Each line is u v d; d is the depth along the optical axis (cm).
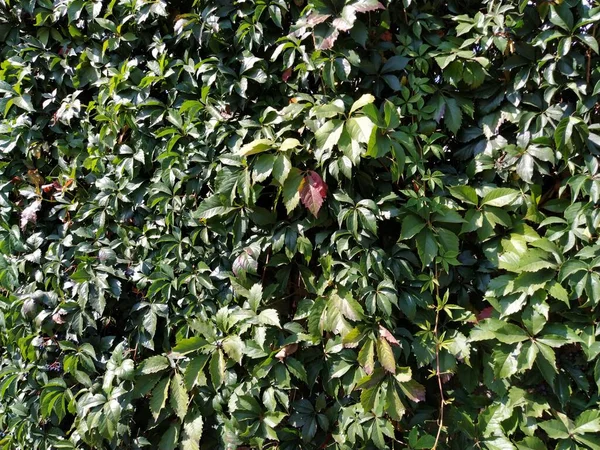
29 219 232
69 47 242
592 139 179
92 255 229
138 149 220
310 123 186
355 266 186
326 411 195
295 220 198
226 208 195
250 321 192
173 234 212
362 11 179
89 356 216
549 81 182
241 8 207
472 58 184
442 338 185
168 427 211
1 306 240
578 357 185
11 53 248
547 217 185
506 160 188
